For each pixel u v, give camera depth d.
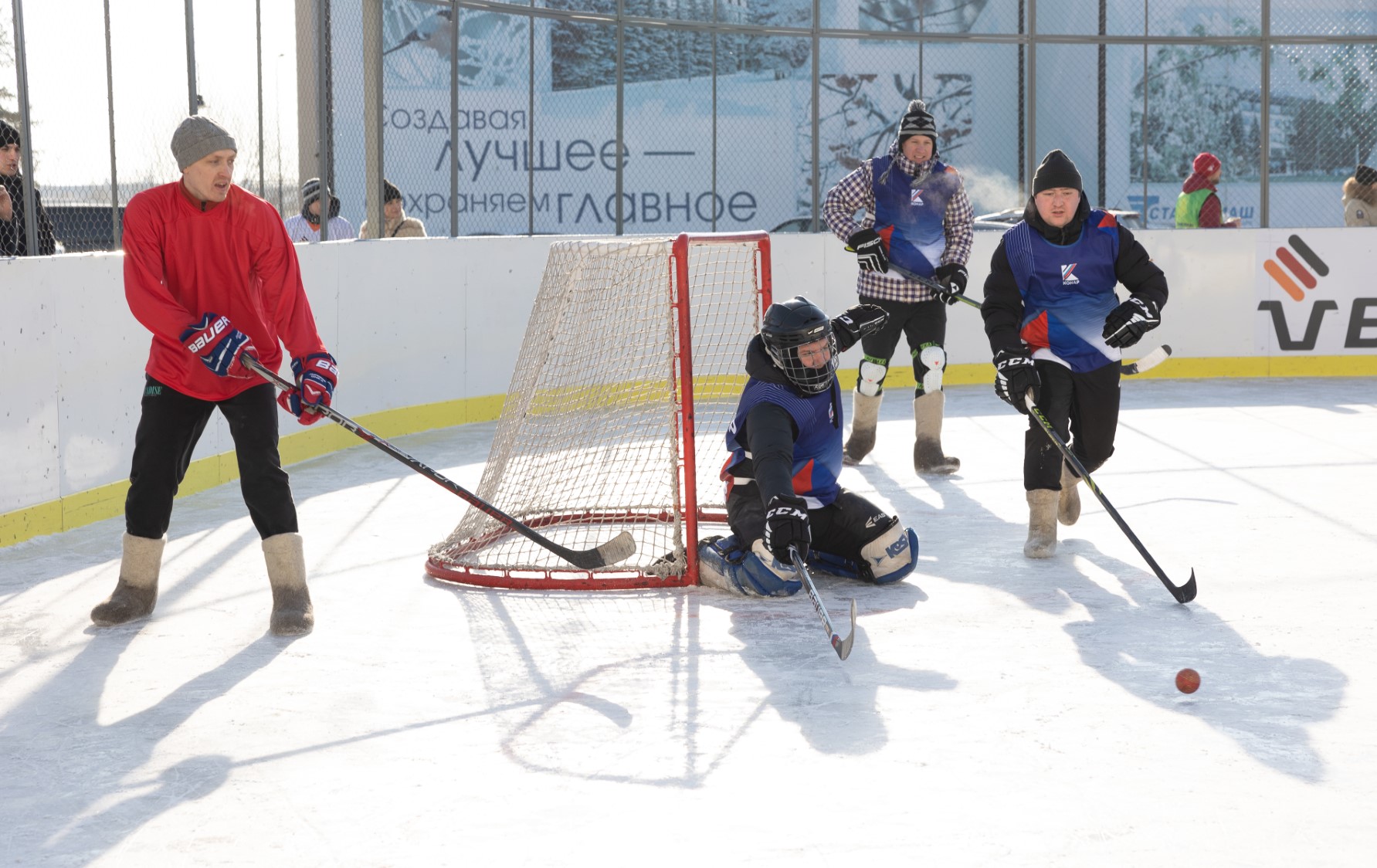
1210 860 2.24
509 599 4.14
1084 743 2.80
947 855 2.27
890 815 2.44
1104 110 17.16
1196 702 3.06
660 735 2.89
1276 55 16.11
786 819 2.43
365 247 7.39
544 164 15.03
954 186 6.24
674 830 2.39
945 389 9.94
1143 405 8.76
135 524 3.89
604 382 4.86
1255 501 5.49
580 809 2.49
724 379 8.15
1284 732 2.85
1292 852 2.27
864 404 6.60
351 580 4.41
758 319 4.84
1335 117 14.91
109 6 6.09
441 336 8.03
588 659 3.48
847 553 4.23
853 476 6.35
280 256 3.79
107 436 5.51
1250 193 16.36
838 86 18.11
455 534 4.64
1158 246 10.16
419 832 2.41
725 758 2.74
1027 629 3.71
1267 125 10.59
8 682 3.33
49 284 5.13
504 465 4.76
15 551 4.85
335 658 3.52
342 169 8.06
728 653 3.51
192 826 2.45
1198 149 17.17
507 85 14.47
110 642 3.68
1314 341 10.29
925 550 4.75
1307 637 3.57
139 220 3.64
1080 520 5.22
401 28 11.88
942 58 18.19
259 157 7.34
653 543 4.90
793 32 10.38
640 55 15.74
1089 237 4.49
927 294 6.28
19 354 4.96
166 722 3.02
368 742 2.88
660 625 3.81
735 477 4.19
